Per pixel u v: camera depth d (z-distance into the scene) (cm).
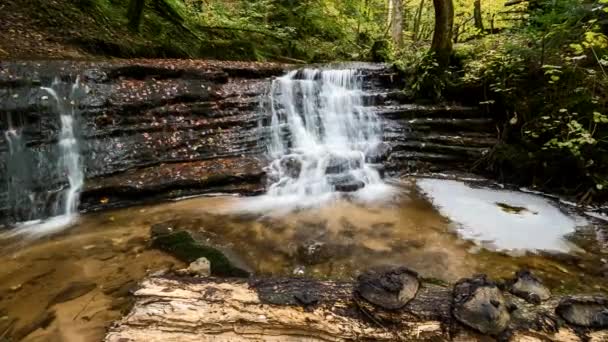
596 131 522
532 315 233
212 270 355
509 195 574
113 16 934
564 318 230
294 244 427
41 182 482
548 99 586
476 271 374
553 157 562
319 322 236
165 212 491
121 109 574
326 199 562
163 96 625
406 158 676
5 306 296
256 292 260
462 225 480
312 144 711
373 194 584
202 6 1412
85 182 505
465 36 1208
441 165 667
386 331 229
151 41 943
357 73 848
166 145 581
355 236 450
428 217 504
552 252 412
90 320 281
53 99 518
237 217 490
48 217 469
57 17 790
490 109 699
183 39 1070
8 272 347
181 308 244
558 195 557
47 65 552
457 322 229
